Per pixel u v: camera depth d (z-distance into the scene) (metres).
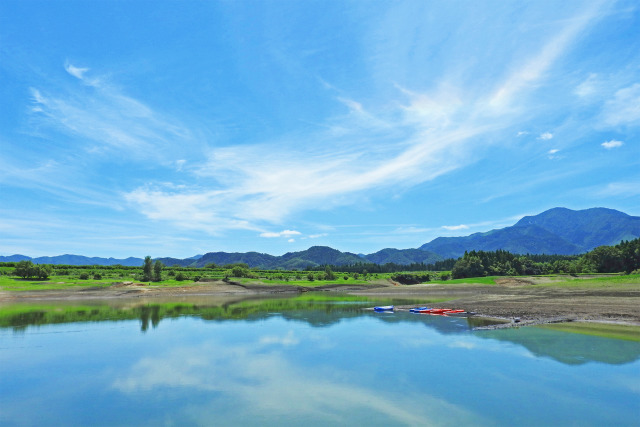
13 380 21.69
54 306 63.78
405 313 51.09
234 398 18.38
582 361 23.30
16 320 45.75
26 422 15.89
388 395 18.44
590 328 33.75
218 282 118.81
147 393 19.30
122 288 96.50
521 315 43.41
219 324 41.88
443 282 121.69
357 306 62.97
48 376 22.39
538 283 106.75
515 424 14.87
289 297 88.88
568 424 14.77
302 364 24.38
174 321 44.47
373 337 33.06
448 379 20.62
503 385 19.38
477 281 115.56
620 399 17.20
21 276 105.56
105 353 28.06
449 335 33.12
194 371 23.11
